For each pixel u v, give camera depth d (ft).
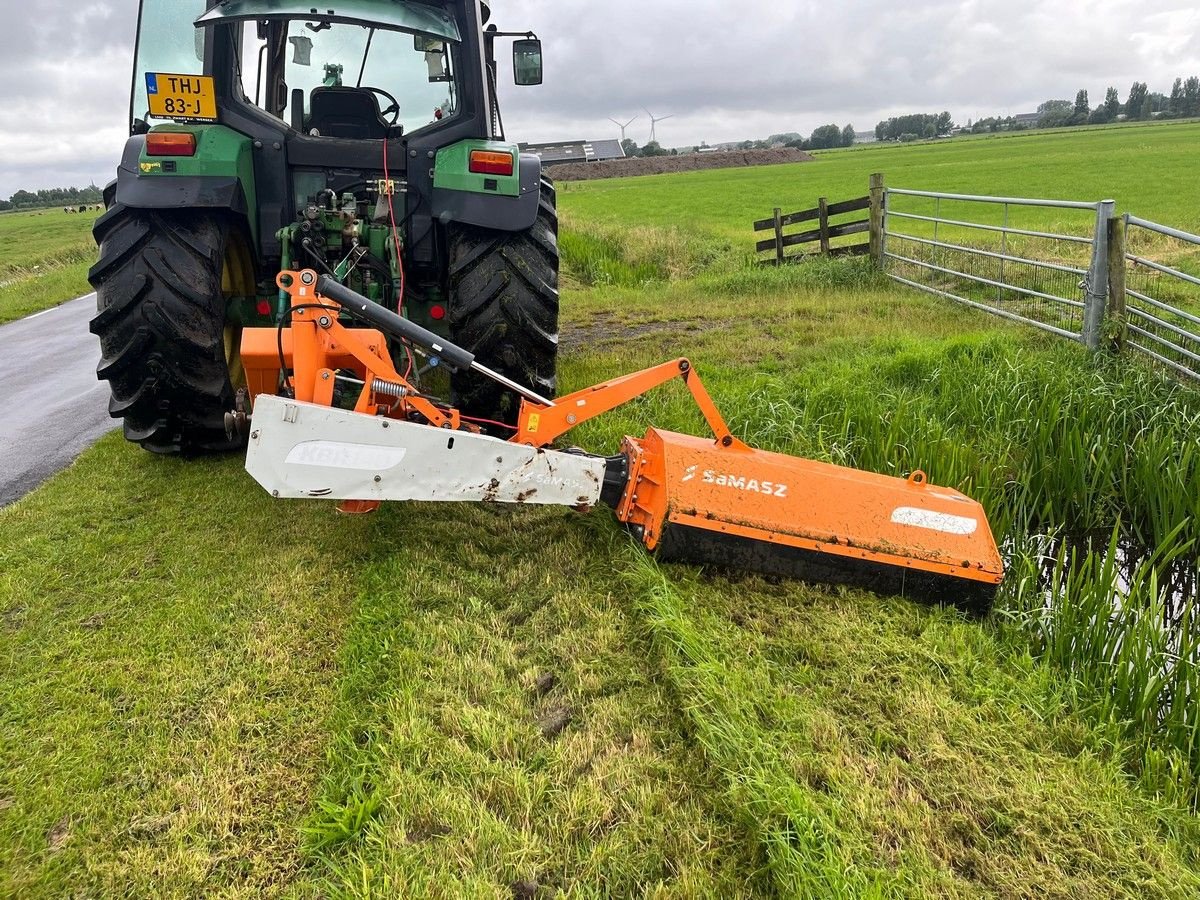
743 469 9.45
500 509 11.37
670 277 36.63
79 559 10.05
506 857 5.92
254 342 9.69
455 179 11.69
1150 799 7.06
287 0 11.55
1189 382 15.94
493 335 11.74
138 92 13.24
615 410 15.28
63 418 16.93
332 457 8.60
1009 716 7.80
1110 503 13.91
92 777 6.63
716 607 9.17
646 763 6.85
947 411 15.93
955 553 9.38
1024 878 6.13
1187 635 9.37
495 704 7.50
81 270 53.83
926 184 90.43
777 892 5.74
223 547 10.33
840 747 7.16
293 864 5.97
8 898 5.68
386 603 8.96
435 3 12.37
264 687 7.71
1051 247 34.01
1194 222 44.09
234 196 11.36
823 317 24.30
